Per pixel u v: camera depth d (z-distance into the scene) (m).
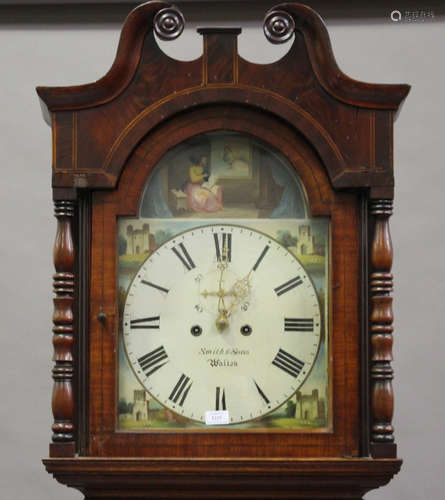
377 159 2.22
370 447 2.18
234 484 2.19
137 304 2.23
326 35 2.22
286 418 2.21
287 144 2.24
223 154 2.26
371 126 2.22
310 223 2.25
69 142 2.22
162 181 2.26
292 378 2.21
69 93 2.21
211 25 3.05
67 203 2.21
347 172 2.22
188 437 2.19
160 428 2.20
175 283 2.24
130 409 2.21
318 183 2.23
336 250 2.22
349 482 2.18
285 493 2.21
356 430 2.19
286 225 2.25
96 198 2.23
